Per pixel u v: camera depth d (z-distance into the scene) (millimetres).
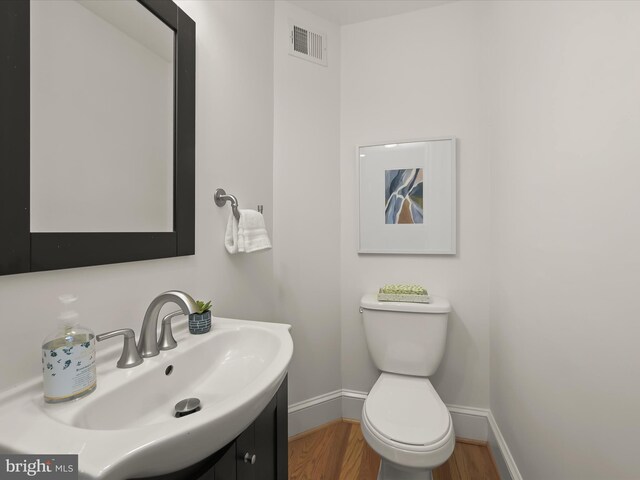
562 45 867
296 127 1665
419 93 1677
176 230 999
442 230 1626
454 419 1632
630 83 622
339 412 1795
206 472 593
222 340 967
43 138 637
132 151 860
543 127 974
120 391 640
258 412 636
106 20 786
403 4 1646
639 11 597
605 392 699
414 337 1483
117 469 407
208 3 1178
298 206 1671
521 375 1149
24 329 605
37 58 625
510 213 1255
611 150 676
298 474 1411
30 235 603
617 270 662
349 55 1791
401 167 1683
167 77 976
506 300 1312
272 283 1590
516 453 1209
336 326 1792
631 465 626
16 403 564
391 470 1247
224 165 1261
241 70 1372
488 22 1514
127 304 845
